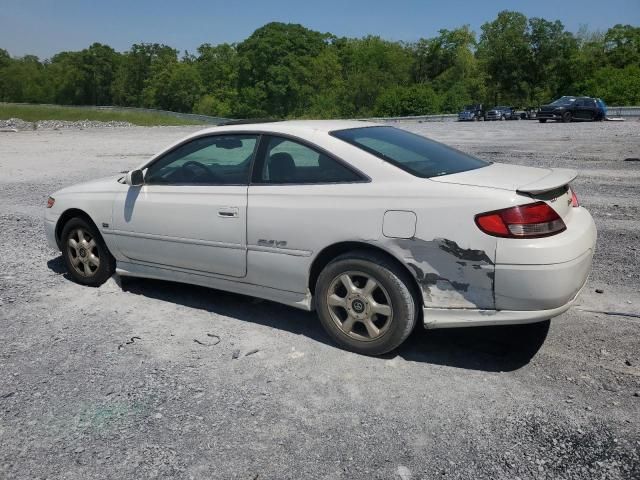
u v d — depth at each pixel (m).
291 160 4.15
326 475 2.72
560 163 13.53
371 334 3.87
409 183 3.67
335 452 2.89
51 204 5.67
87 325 4.55
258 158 4.30
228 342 4.20
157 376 3.69
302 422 3.15
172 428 3.11
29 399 3.42
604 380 3.52
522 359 3.84
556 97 78.88
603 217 7.89
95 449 2.94
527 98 80.12
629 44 76.38
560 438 2.95
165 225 4.71
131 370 3.77
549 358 3.83
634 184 10.38
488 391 3.44
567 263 3.37
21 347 4.14
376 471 2.74
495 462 2.78
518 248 3.33
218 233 4.40
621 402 3.27
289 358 3.93
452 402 3.33
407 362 3.85
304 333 4.35
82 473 2.75
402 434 3.02
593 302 4.80
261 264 4.24
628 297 4.89
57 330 4.45
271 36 88.38
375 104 84.25
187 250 4.64
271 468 2.78
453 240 3.47
